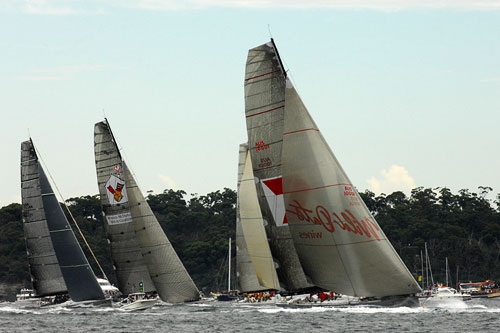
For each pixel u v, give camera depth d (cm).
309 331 18988
